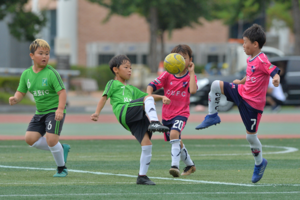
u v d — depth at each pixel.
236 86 18.28
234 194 16.14
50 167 22.69
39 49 19.06
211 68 109.44
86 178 19.61
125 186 17.59
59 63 79.44
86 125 46.28
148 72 91.69
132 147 30.88
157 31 95.88
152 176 20.30
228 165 23.55
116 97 18.20
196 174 20.83
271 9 113.06
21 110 62.88
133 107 17.52
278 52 78.44
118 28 134.25
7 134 38.72
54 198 15.34
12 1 68.69
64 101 19.16
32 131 19.89
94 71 105.94
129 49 123.62
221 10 94.75
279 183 18.42
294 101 61.50
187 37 134.62
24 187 17.34
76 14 130.62
